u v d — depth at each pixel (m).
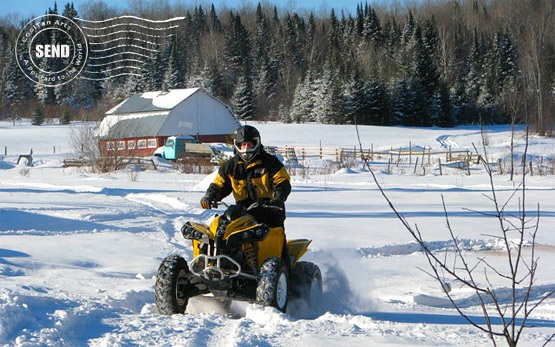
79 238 12.01
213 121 64.94
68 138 70.75
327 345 4.78
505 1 134.38
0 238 11.80
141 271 9.02
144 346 4.78
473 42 110.12
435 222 15.49
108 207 17.59
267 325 5.44
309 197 22.05
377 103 86.00
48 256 9.96
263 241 6.48
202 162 39.97
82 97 110.81
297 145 64.12
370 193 23.61
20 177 34.31
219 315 6.04
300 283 7.01
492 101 89.94
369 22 126.12
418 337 5.06
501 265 10.32
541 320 6.61
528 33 50.75
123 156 38.38
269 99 107.50
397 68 100.00
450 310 7.24
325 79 90.25
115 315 5.95
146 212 16.55
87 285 7.66
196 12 148.12
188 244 11.73
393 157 51.91
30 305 5.84
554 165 35.44
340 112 86.56
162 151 50.12
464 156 47.47
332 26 133.50
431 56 95.06
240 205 6.71
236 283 6.38
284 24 137.50
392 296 7.94
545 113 42.56
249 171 6.89
